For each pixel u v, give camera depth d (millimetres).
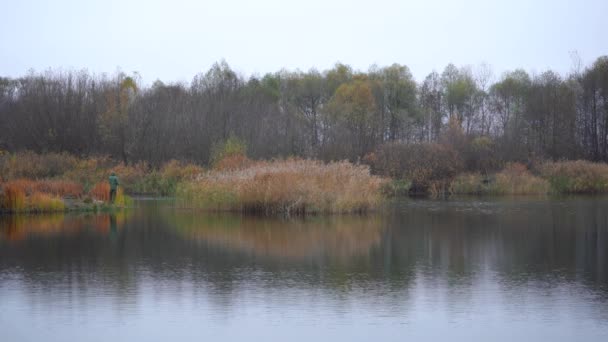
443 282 14656
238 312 12070
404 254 18500
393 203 37375
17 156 45750
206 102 59219
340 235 22500
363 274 15531
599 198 41531
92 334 10734
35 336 10625
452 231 23688
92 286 14086
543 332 10820
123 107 56656
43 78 63344
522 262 17234
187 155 54062
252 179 30359
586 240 21281
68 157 47719
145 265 16578
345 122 57656
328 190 30172
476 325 11234
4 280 14664
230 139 48250
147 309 12242
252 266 16516
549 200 39688
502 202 38156
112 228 24156
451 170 46875
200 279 14852
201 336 10641
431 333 10789
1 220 26969
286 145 53375
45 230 23484
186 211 31312
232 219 27578
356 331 10906
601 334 10695
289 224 25734
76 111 56375
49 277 15000
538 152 57000
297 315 11875
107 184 35438
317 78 80062
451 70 79250
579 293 13570
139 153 54406
